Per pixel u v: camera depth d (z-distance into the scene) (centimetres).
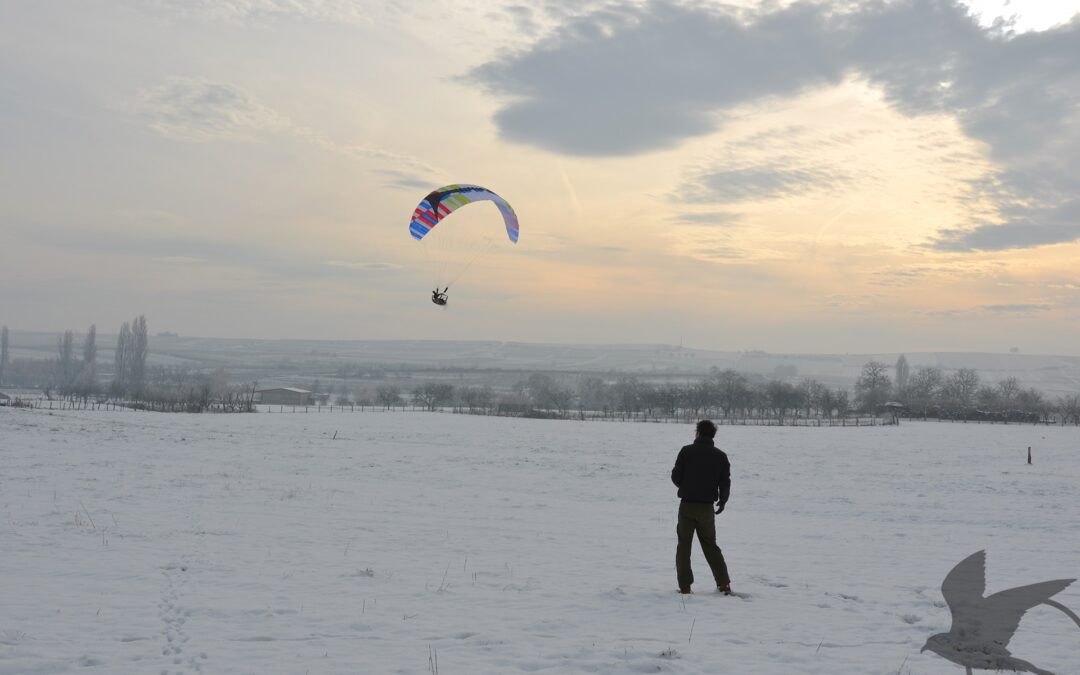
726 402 14175
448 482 2988
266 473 2936
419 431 6425
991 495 3122
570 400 18462
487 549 1534
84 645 802
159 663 752
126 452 3450
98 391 16738
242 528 1633
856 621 1021
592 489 3014
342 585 1140
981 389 17538
